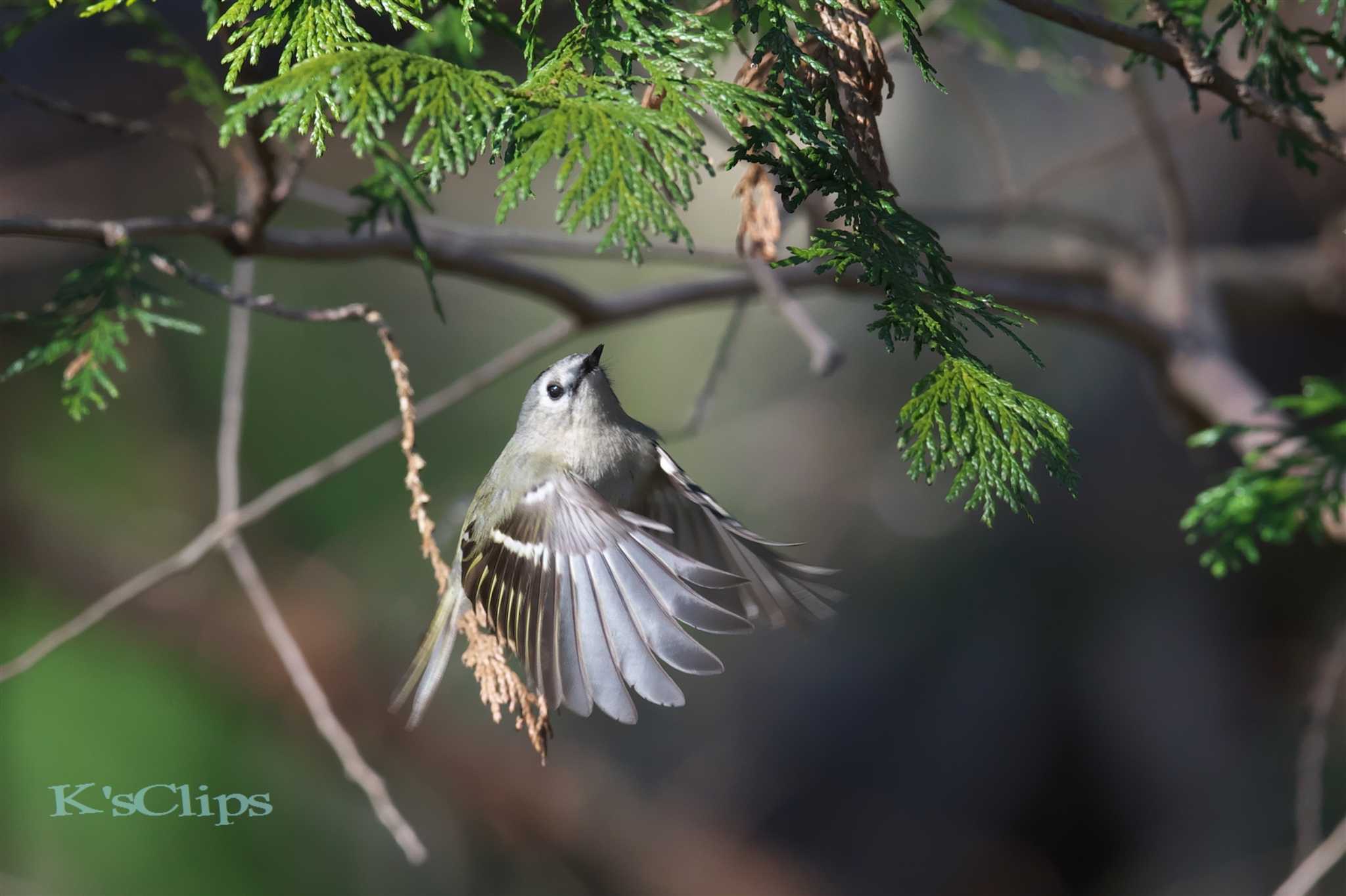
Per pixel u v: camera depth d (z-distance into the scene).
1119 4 8.49
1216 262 11.21
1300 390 12.80
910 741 14.59
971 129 13.18
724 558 5.47
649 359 14.77
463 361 13.03
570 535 4.61
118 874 11.55
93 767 11.75
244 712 12.73
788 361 14.93
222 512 7.39
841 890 14.06
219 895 11.91
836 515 14.69
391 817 6.79
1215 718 13.60
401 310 12.90
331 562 12.63
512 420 12.90
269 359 12.13
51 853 11.48
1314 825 7.21
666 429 14.61
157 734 12.05
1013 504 3.29
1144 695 13.80
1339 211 11.98
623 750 14.97
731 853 14.33
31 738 11.66
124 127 5.84
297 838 12.59
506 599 4.60
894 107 13.84
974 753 14.30
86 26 11.24
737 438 14.77
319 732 13.05
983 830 14.23
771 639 15.27
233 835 12.17
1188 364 9.28
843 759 14.65
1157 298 9.70
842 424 14.79
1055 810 14.10
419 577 12.77
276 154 6.00
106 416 12.29
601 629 4.40
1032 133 13.43
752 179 4.07
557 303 7.95
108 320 5.20
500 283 7.62
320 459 12.24
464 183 13.27
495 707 4.41
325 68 3.09
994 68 13.51
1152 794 13.70
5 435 12.12
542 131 3.12
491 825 13.84
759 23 3.61
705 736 15.06
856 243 3.39
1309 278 11.04
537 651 4.43
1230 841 13.03
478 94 3.18
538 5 3.72
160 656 12.46
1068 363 13.91
